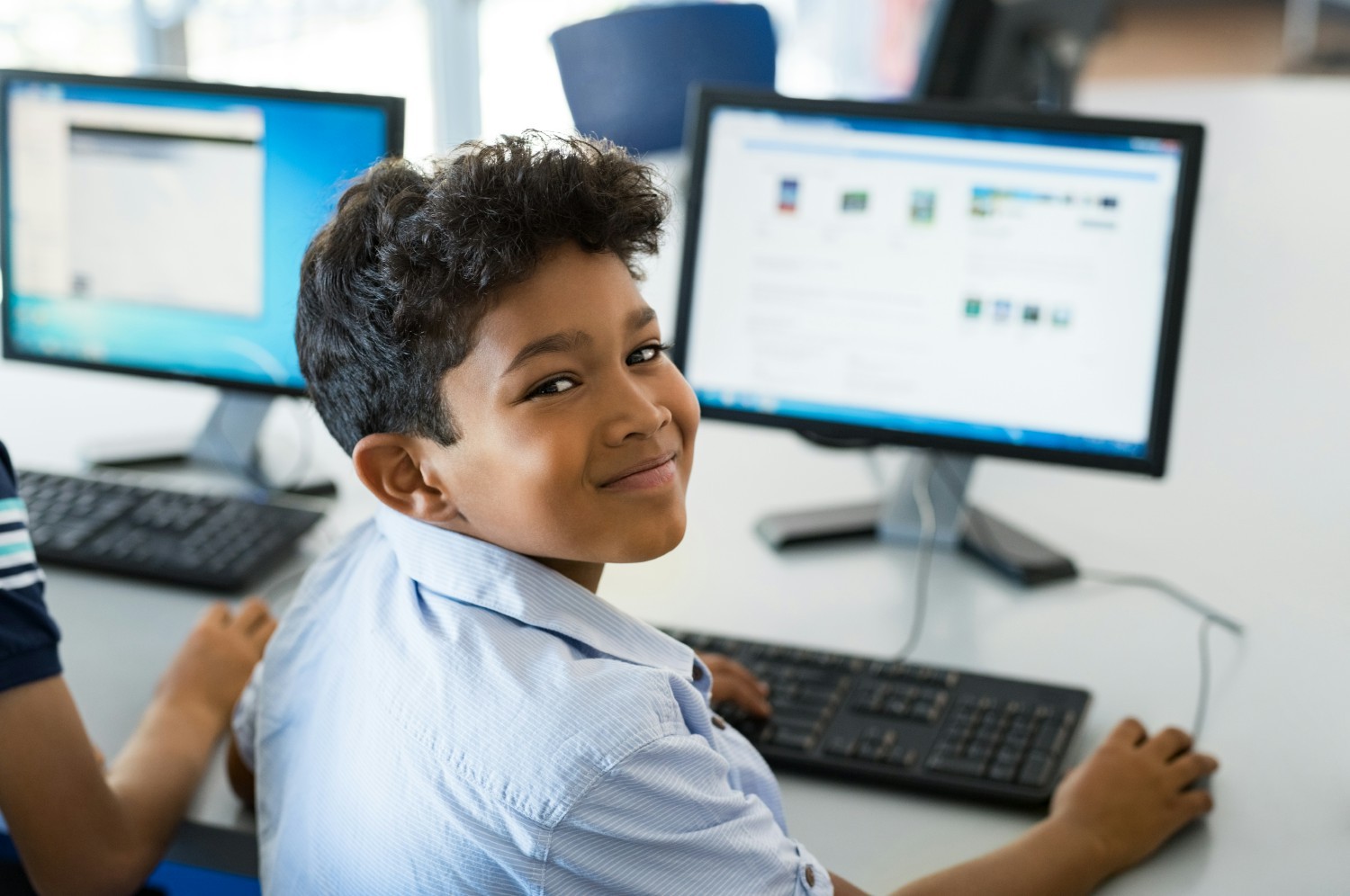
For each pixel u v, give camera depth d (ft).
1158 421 4.13
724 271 4.44
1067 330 4.18
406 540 2.58
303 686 2.75
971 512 4.73
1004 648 3.80
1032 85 6.76
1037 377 4.22
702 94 4.37
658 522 2.43
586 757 2.16
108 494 4.58
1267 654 3.74
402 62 14.48
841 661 3.53
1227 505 4.79
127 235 4.79
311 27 13.98
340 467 5.12
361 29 14.24
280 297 4.69
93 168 4.78
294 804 2.60
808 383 4.42
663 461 2.45
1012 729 3.22
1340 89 9.71
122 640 3.78
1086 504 4.88
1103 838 2.81
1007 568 4.28
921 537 4.59
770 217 4.38
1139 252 4.10
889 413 4.36
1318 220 7.45
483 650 2.35
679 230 6.13
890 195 4.27
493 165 2.37
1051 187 4.14
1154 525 4.66
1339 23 14.79
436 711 2.31
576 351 2.31
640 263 2.61
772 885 2.37
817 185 4.33
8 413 5.66
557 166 2.37
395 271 2.33
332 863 2.45
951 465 4.64
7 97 4.80
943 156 4.21
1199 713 3.42
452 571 2.49
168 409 5.72
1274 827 2.94
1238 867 2.81
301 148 4.58
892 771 3.11
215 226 4.71
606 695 2.23
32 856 2.79
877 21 16.17
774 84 7.68
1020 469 5.26
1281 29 15.98
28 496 4.55
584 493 2.35
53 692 2.79
